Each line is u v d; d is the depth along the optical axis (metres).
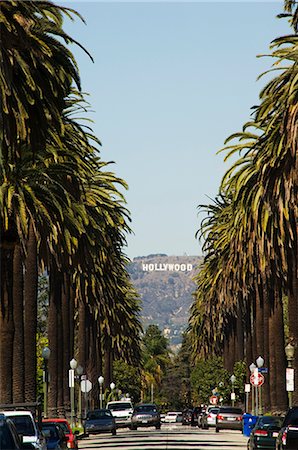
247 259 116.38
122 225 135.00
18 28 58.19
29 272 89.56
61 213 81.56
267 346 126.69
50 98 64.44
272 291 118.56
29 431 44.41
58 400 116.81
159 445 91.12
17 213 78.88
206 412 149.50
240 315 188.88
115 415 154.12
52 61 64.44
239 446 89.56
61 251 91.94
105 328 185.75
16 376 85.19
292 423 55.50
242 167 97.19
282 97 76.44
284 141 80.50
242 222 102.75
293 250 99.25
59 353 116.94
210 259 165.00
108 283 140.88
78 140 94.19
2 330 81.50
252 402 153.50
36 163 81.44
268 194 87.19
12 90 60.19
